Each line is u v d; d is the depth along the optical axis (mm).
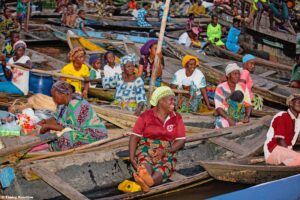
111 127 6605
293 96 5422
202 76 7355
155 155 4953
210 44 12727
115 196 4727
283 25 13203
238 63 10992
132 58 6754
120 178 5355
